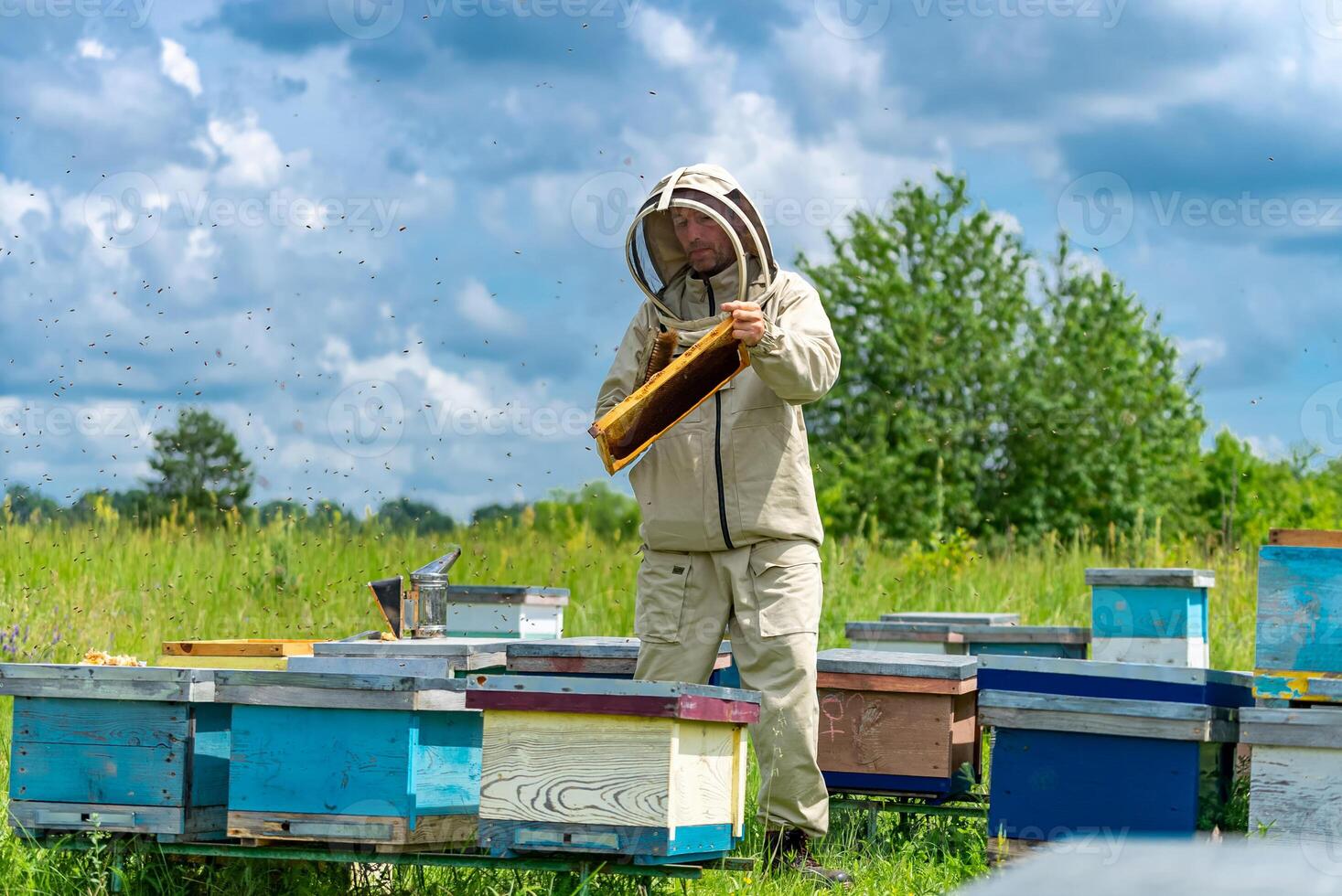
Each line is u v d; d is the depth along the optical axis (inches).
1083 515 1177.4
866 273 1277.1
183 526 463.2
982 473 1198.3
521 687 130.3
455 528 455.2
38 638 320.8
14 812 146.6
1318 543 154.1
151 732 143.6
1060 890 43.3
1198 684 152.6
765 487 167.9
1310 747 140.3
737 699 135.9
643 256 171.9
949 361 1222.9
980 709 154.8
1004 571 480.1
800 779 166.9
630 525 653.9
